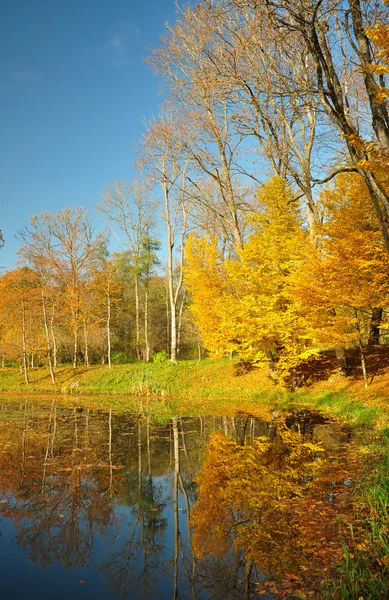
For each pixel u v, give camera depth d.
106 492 6.92
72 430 12.55
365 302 13.18
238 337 18.67
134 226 33.06
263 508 5.80
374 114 7.09
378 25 6.11
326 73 7.50
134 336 40.19
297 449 9.10
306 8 7.32
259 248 16.77
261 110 14.78
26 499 6.59
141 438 11.30
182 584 4.10
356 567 3.93
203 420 13.91
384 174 6.94
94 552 4.86
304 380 18.48
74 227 32.09
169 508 6.21
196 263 21.56
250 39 12.95
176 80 16.39
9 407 18.12
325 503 5.79
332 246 13.06
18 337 31.81
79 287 32.03
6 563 4.61
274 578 4.07
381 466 6.64
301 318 16.23
